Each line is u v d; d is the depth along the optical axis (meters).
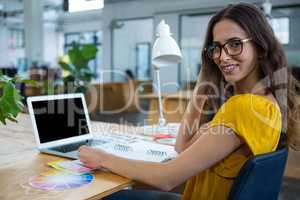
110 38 10.77
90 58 4.77
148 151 1.49
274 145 1.08
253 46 1.13
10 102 1.18
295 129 1.16
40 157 1.43
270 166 1.03
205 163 1.07
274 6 7.31
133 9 9.95
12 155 1.47
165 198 1.47
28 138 1.82
